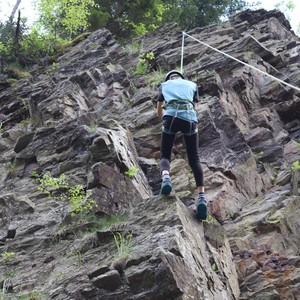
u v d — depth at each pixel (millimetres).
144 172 9477
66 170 9188
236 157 9695
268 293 6914
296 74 13375
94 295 5977
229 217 8547
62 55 18625
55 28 20656
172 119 7281
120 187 8039
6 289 6867
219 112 10570
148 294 5773
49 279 6684
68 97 12430
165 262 5832
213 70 12719
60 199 8602
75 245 7098
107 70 14531
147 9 22500
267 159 10281
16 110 14031
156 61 15484
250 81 12891
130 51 16547
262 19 18406
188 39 16500
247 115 12023
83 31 22531
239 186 9273
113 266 6121
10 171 9781
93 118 10227
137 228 6754
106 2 22562
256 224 8180
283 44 15648
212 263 6859
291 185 9438
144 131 10516
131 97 12961
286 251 7914
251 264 7426
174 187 9039
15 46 19734
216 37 16359
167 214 6801
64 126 10023
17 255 7457
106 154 8695
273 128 11664
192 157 7453
